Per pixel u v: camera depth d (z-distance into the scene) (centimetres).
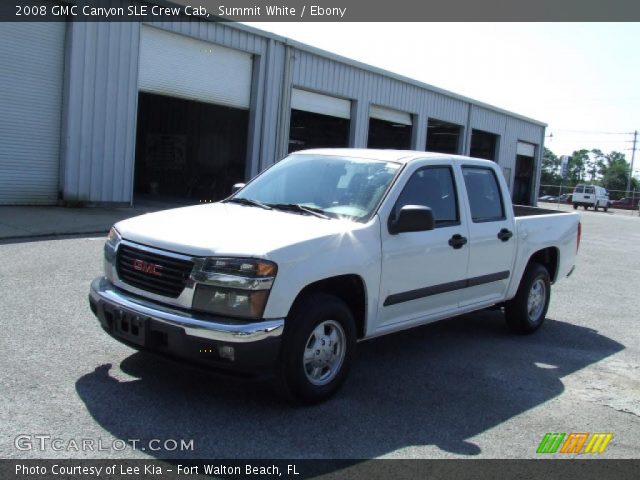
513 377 554
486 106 3191
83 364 484
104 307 441
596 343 700
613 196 8575
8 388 428
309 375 441
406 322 528
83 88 1448
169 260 422
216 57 1781
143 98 2461
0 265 797
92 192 1501
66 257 880
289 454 372
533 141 3819
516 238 656
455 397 492
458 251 568
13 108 1355
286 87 1998
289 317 423
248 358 395
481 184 630
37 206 1402
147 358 507
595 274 1255
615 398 521
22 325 563
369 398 473
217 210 513
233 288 400
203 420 407
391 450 389
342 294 491
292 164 591
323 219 492
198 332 392
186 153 2362
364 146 2408
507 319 705
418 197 539
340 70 2217
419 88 2662
